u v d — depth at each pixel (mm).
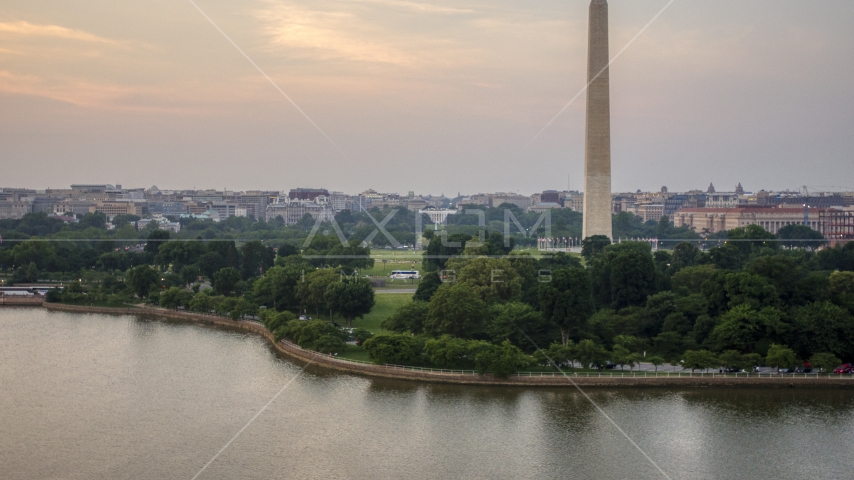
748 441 196750
